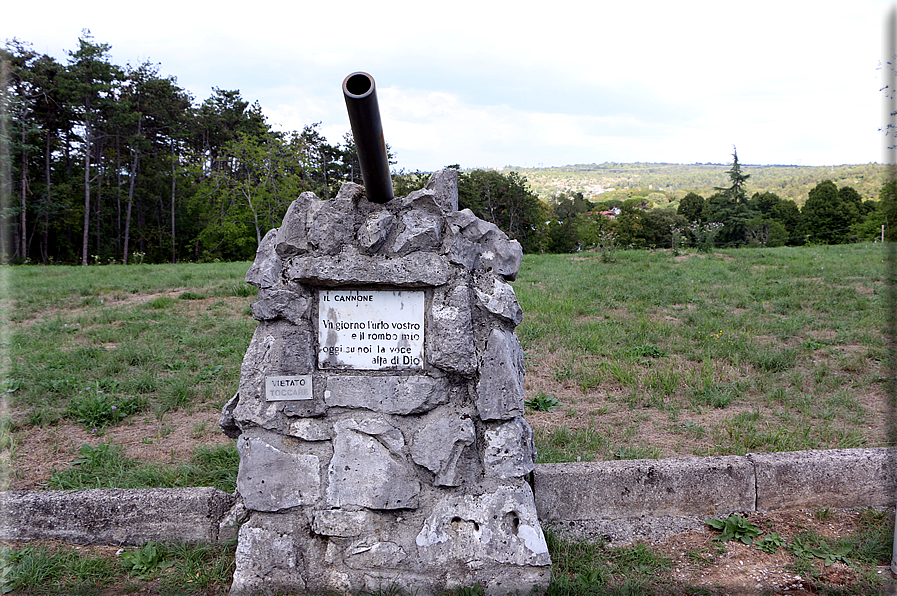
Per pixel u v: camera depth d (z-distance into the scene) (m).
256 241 41.66
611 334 8.20
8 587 3.01
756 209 47.41
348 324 3.18
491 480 3.11
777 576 3.15
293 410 3.14
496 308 3.16
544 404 5.53
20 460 4.43
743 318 9.20
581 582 3.06
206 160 44.88
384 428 3.11
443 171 3.26
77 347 7.56
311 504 3.11
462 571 2.99
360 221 3.19
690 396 5.74
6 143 31.17
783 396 5.69
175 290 12.88
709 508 3.78
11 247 33.72
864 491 3.85
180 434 4.97
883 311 9.41
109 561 3.27
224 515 3.48
